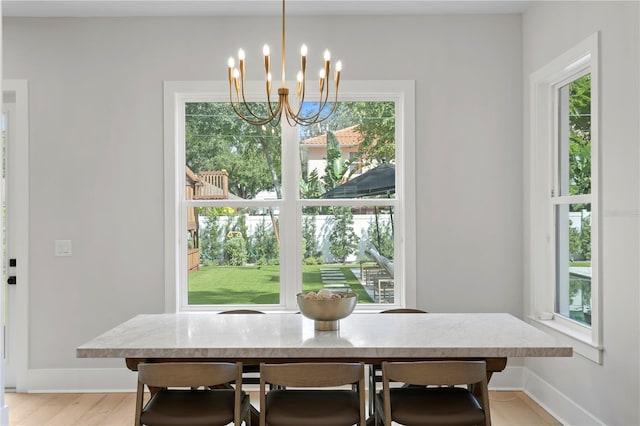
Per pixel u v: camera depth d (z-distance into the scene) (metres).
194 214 4.06
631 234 2.56
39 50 3.90
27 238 3.90
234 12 3.87
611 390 2.74
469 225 3.96
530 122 3.79
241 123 4.07
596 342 2.87
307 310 2.47
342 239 4.06
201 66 3.94
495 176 3.95
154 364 2.06
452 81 3.95
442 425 2.11
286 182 4.02
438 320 2.79
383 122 4.07
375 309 4.03
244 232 4.07
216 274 4.06
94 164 3.91
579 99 3.33
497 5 3.80
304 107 4.04
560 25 3.32
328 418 2.11
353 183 4.06
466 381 2.05
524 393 3.84
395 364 2.06
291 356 2.19
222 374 2.08
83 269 3.91
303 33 3.95
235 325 2.67
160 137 3.93
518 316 3.96
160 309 3.93
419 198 3.95
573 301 3.42
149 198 3.92
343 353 2.18
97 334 3.91
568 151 3.50
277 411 2.17
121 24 3.93
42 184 3.91
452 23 3.95
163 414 2.14
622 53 2.63
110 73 3.92
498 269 3.95
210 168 4.07
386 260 4.07
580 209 3.31
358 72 3.95
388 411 2.09
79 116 3.91
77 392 3.87
